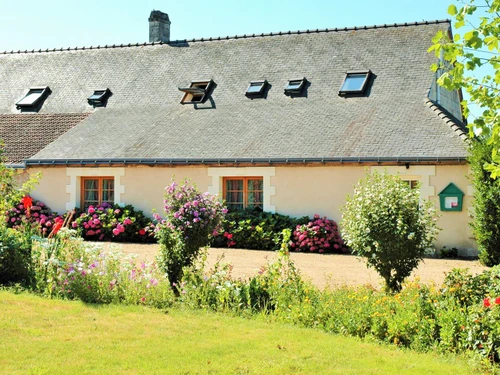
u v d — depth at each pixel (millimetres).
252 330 7102
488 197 12203
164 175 16297
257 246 14852
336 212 14797
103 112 20188
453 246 13836
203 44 22219
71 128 19219
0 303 8016
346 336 7000
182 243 8938
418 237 8672
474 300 7066
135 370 5621
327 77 18969
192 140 16766
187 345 6422
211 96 19516
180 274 9086
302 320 7504
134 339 6609
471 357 6180
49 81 22609
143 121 18766
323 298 7930
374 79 18391
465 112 6387
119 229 15625
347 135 15477
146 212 16406
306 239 14445
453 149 13898
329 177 14891
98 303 8336
